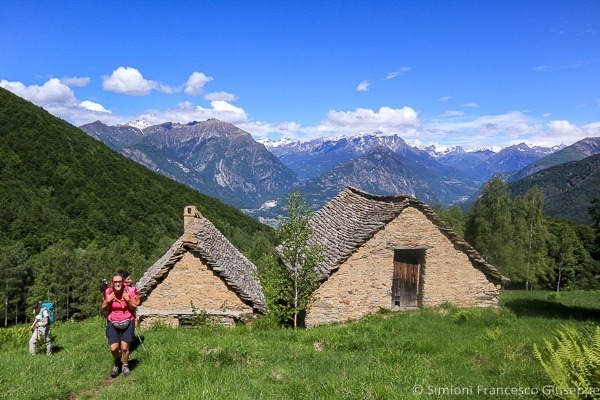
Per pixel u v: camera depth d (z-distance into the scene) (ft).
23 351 40.52
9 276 206.59
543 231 159.84
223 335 46.14
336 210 76.07
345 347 36.42
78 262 218.38
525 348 31.81
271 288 55.42
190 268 57.82
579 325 47.93
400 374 26.02
